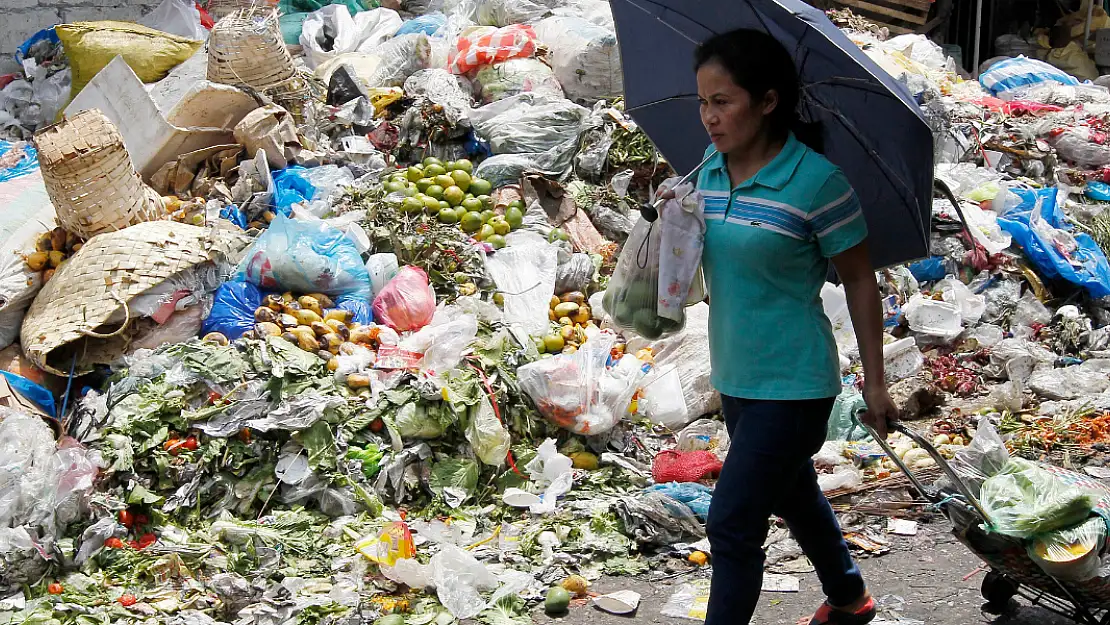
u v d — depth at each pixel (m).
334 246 5.57
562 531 4.23
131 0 9.85
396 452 4.53
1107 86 11.98
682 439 5.05
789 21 2.90
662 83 3.50
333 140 7.20
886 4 13.80
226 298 5.29
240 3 9.75
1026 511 3.20
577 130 7.22
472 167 6.92
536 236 6.36
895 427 3.01
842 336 6.10
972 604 3.64
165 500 4.30
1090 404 5.46
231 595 3.79
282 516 4.29
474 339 5.21
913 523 4.29
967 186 7.96
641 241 3.09
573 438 4.92
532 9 9.27
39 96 8.59
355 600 3.76
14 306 5.26
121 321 5.07
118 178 5.50
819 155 2.82
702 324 5.74
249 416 4.50
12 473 4.02
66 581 3.91
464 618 3.65
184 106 6.58
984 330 6.54
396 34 9.43
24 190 6.28
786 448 2.88
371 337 5.18
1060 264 7.10
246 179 6.37
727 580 2.89
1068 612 3.41
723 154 2.94
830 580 3.24
